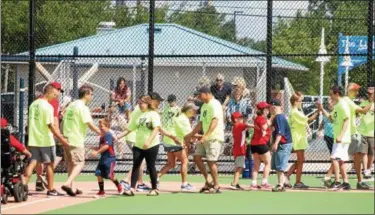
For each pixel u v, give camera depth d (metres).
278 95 30.22
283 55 30.30
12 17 52.16
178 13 51.94
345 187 25.98
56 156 27.19
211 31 51.38
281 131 25.66
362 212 20.66
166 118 27.83
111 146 24.62
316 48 53.44
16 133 25.48
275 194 24.89
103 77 40.47
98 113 34.75
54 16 48.31
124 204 22.50
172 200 23.34
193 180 29.91
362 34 51.47
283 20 53.19
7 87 46.97
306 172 30.94
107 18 52.53
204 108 25.06
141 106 24.62
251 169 30.58
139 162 24.72
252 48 46.84
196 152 25.33
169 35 43.88
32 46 31.80
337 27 52.38
